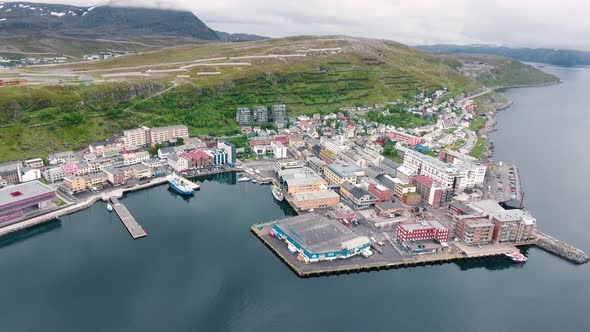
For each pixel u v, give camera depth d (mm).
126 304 164500
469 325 158375
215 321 157125
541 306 172375
